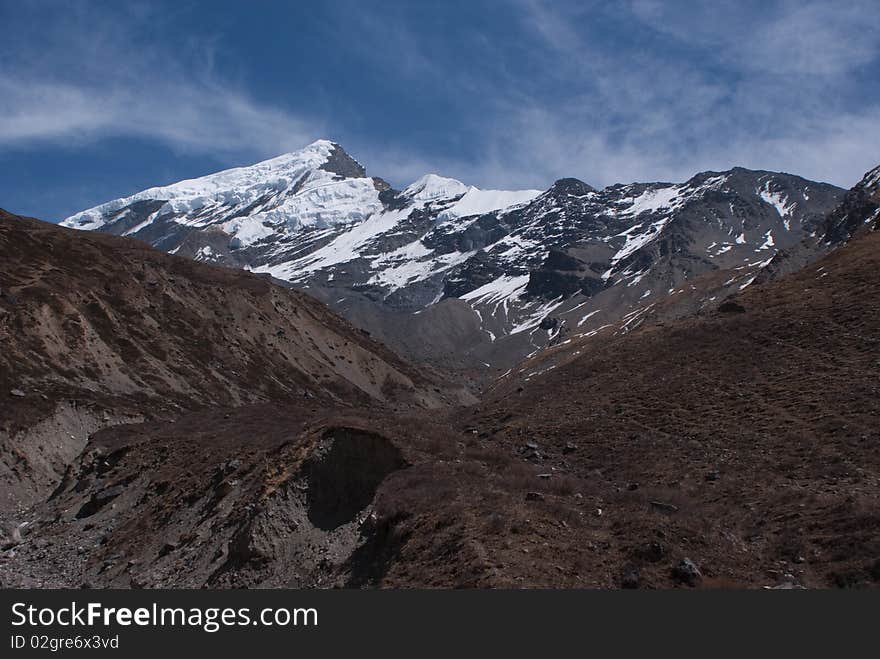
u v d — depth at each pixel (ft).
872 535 94.17
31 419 212.64
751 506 120.47
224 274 488.02
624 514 93.97
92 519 151.74
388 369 513.45
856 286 235.81
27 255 347.15
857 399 165.27
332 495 110.22
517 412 231.30
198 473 146.72
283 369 412.36
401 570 85.15
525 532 86.12
